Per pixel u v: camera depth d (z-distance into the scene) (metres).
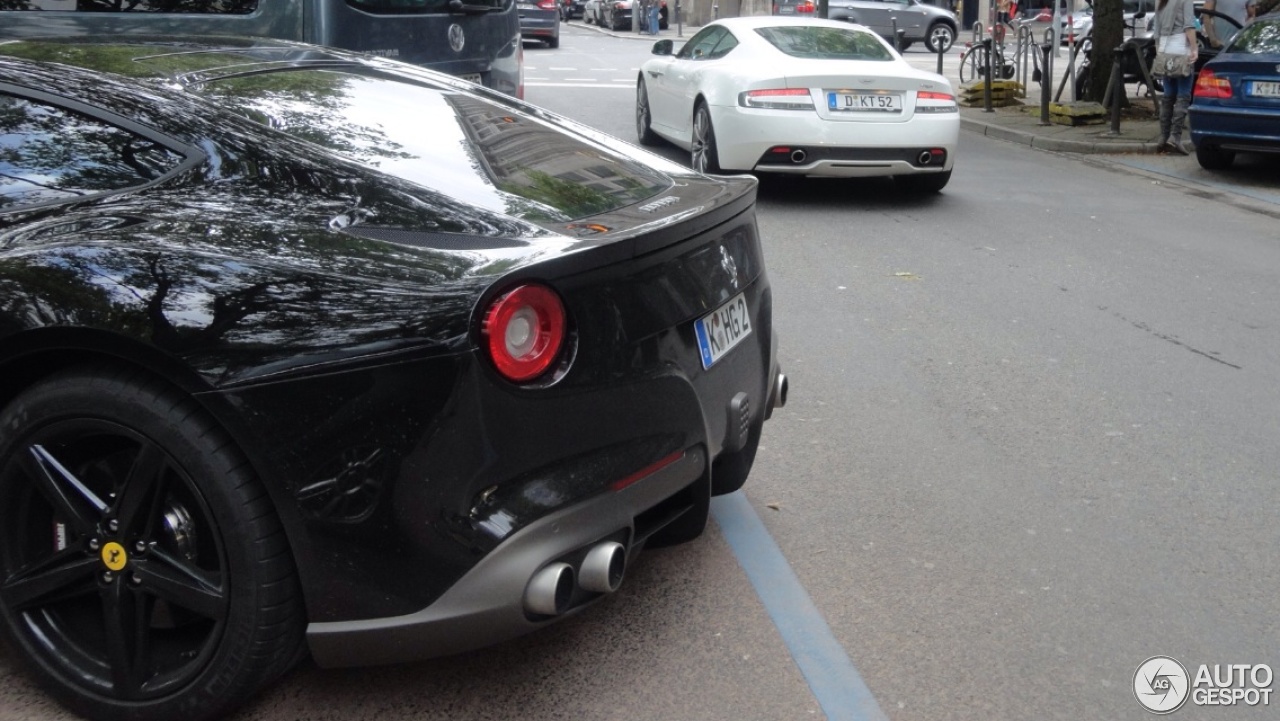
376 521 2.63
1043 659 3.34
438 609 2.68
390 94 3.62
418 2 7.47
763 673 3.22
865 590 3.69
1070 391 5.57
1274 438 5.03
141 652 2.85
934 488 4.47
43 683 2.96
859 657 3.32
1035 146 14.12
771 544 3.98
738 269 3.46
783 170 9.77
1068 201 10.55
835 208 9.95
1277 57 11.19
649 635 3.40
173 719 2.84
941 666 3.29
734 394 3.41
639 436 2.94
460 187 3.13
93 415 2.73
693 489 3.23
